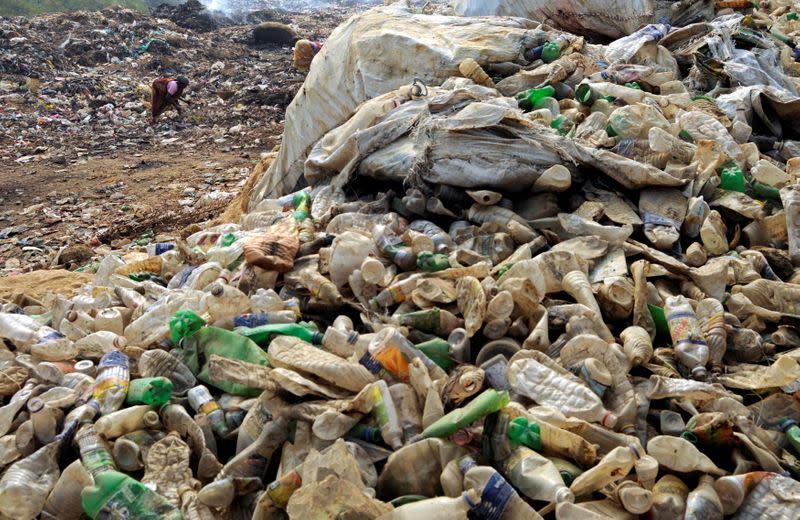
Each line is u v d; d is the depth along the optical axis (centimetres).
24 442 291
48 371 327
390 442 269
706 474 256
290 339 318
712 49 612
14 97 1741
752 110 532
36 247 970
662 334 340
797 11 880
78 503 266
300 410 283
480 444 265
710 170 428
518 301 330
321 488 231
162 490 267
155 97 1597
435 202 432
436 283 349
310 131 643
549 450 262
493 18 653
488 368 304
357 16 645
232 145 1448
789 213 400
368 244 382
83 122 1636
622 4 702
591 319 323
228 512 262
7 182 1255
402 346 301
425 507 231
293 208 502
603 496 250
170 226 1012
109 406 303
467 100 465
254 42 2612
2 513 259
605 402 289
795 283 371
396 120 472
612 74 562
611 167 410
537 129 425
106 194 1178
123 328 376
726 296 357
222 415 304
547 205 415
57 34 2259
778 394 292
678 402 288
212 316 354
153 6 3834
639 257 381
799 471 263
